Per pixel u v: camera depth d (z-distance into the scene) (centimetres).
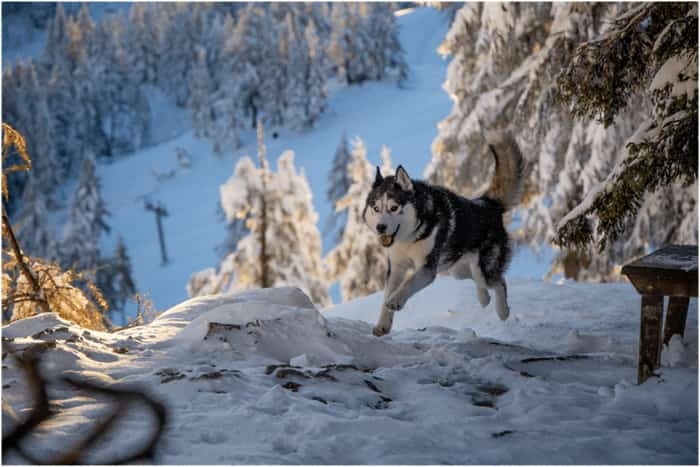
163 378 422
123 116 9200
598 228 776
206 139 8838
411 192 645
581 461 357
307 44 8438
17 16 13075
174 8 10525
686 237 1228
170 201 7756
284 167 2238
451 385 486
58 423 346
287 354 527
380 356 551
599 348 708
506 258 792
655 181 722
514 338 776
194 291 2223
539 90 1345
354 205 2289
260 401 400
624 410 435
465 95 1653
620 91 826
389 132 7944
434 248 663
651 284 471
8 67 8012
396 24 9538
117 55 9375
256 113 8662
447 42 1648
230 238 3997
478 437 377
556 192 1409
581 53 817
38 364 324
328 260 2322
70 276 941
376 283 2233
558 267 1611
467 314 984
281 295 635
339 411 403
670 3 790
